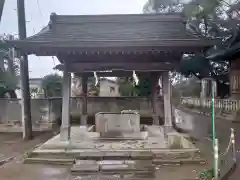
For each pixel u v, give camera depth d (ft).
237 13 77.61
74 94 58.39
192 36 33.40
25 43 30.86
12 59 62.13
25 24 44.47
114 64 35.04
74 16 37.27
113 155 28.45
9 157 31.48
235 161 26.91
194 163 27.35
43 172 25.36
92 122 55.21
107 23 36.99
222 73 96.27
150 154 28.63
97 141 35.45
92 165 26.11
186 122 61.26
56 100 56.39
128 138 36.99
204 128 51.60
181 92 118.93
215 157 21.86
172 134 34.01
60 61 36.78
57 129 52.60
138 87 75.92
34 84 95.14
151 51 31.81
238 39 69.82
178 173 24.58
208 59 86.12
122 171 24.98
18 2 43.70
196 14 79.30
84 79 50.65
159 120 51.60
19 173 25.22
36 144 38.96
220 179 22.16
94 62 35.12
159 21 36.96
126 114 38.55
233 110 65.72
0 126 52.42
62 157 29.12
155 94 49.93
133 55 34.76
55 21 37.04
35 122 52.90
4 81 61.16
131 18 37.17
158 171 25.26
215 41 30.78
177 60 34.83
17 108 54.13
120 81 90.68
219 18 81.15
